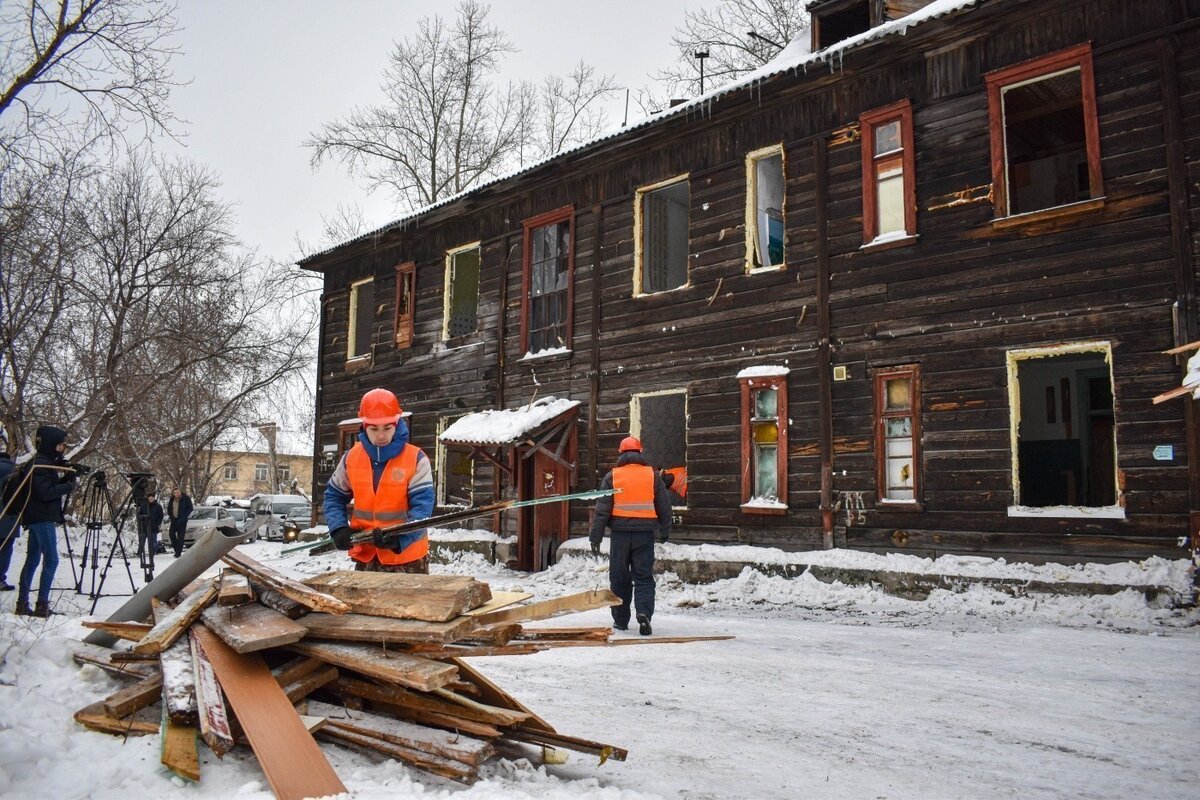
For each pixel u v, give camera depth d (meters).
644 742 4.18
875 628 8.63
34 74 11.89
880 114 11.91
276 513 32.19
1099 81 10.07
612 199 15.52
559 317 16.47
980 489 10.48
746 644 7.47
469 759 3.25
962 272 10.95
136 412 23.50
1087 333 9.87
